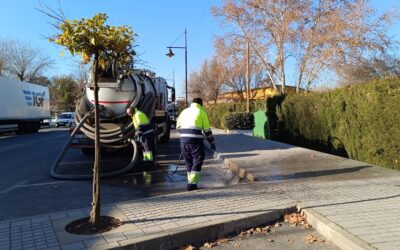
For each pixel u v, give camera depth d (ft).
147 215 20.54
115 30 19.20
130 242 16.78
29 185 32.76
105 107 43.01
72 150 59.26
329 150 49.55
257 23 111.14
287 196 23.58
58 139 87.76
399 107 33.71
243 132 91.91
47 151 59.93
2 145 72.18
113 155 50.42
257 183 28.17
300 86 109.60
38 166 43.62
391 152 35.14
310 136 55.26
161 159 47.39
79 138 43.04
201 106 28.94
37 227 19.26
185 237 17.93
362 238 16.30
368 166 34.19
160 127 59.21
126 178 35.45
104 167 41.42
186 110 28.99
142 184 32.71
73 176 35.27
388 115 35.19
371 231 17.08
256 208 21.17
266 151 48.19
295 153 45.37
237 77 196.24
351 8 99.86
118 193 29.55
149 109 46.52
